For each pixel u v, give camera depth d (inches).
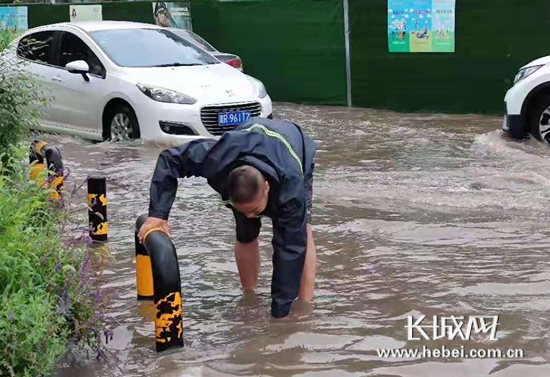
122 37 450.9
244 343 177.5
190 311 198.8
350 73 612.4
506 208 288.8
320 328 185.2
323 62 621.9
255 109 421.4
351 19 605.0
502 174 344.8
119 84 420.5
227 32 661.3
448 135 458.9
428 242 251.8
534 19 539.2
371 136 460.1
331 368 164.6
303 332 182.9
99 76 432.1
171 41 462.3
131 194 321.7
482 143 423.5
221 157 175.6
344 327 185.8
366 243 252.1
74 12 729.0
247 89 425.1
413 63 581.9
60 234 177.8
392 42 587.5
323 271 226.8
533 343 175.5
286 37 636.1
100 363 167.6
